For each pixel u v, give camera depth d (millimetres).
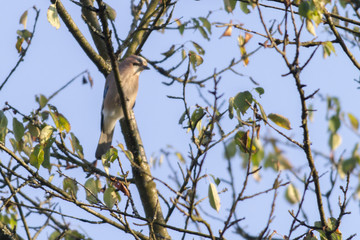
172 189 6867
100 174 8938
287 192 7242
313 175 7613
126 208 7816
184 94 7453
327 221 7625
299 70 7043
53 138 7902
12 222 10133
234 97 7219
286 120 7301
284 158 7641
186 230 7895
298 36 6980
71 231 10562
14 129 7891
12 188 9758
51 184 8414
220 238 6711
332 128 7238
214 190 6766
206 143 7070
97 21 10805
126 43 9547
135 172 9352
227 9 9367
